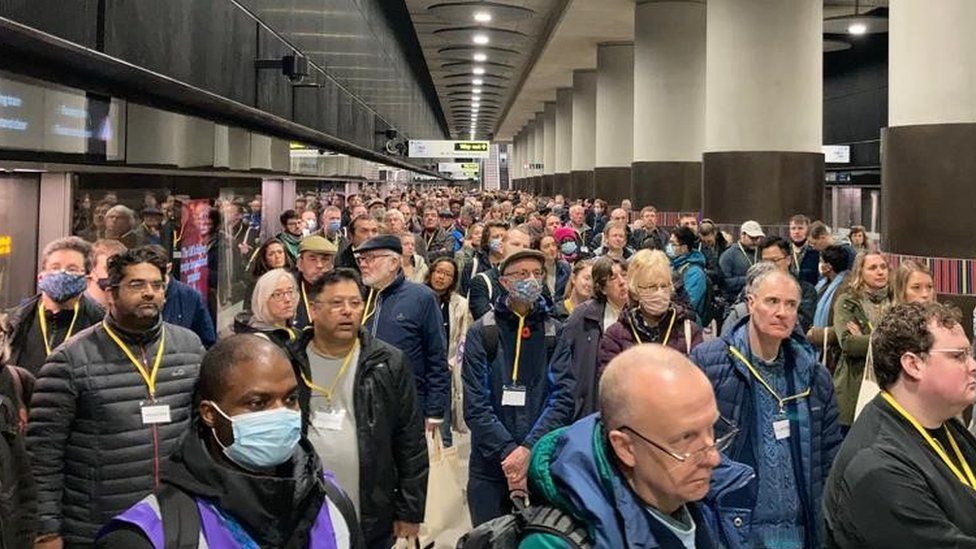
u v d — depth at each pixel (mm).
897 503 2352
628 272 4324
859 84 25703
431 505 4488
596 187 24625
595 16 20172
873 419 2537
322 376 3377
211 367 1905
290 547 1843
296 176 10422
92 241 5582
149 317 3354
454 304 6613
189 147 6102
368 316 4684
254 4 7566
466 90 41562
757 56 12266
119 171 5336
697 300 7199
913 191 7141
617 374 1827
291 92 9086
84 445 3256
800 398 3287
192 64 5754
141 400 3326
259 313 4551
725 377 3322
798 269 8695
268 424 1863
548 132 45031
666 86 18344
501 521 1879
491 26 23906
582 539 1743
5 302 5082
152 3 4945
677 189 18328
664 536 1804
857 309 5039
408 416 3504
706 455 1768
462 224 15195
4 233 5059
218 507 1797
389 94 20828
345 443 3312
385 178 24812
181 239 7125
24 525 2896
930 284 4824
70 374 3262
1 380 3322
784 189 12258
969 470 2461
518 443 4285
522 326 4340
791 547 3209
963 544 2285
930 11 7012
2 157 3502
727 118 12469
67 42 3670
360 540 2074
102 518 3236
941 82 6977
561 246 10156
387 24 20312
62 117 4062
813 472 3258
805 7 12305
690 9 18359
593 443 1846
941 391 2436
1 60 3500
